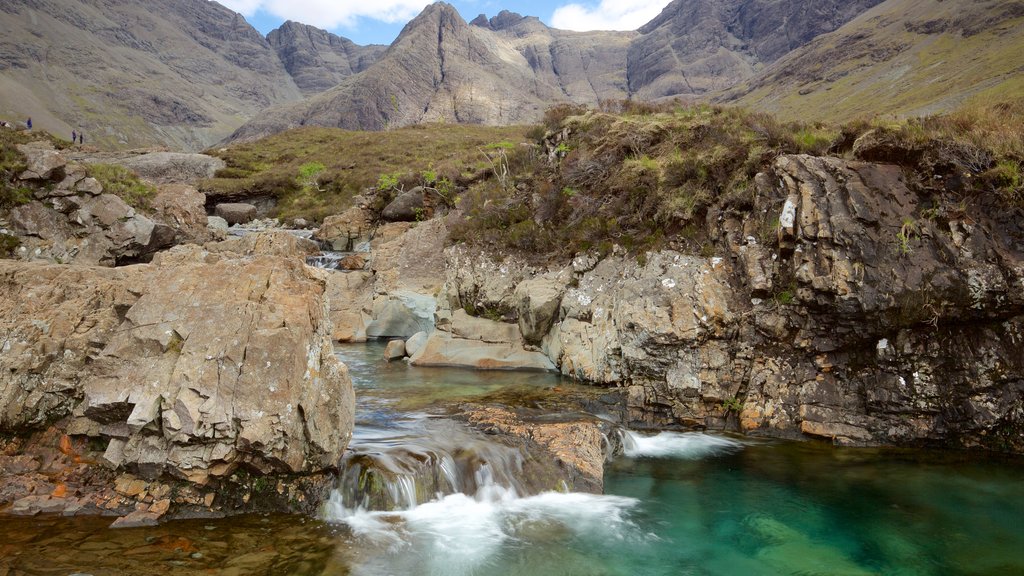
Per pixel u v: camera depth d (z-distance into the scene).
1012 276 7.13
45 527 4.99
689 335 8.62
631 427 8.44
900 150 8.26
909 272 7.50
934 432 7.52
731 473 7.11
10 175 12.90
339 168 34.91
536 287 11.20
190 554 4.88
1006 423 7.26
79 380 5.66
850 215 7.92
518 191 14.28
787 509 6.32
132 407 5.34
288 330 5.60
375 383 9.91
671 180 10.52
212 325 5.52
